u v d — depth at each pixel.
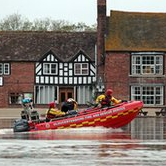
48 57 143.12
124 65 129.00
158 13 137.12
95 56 142.50
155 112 118.19
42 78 142.38
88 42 146.12
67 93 143.25
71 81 143.00
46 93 142.75
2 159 34.62
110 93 61.28
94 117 59.59
